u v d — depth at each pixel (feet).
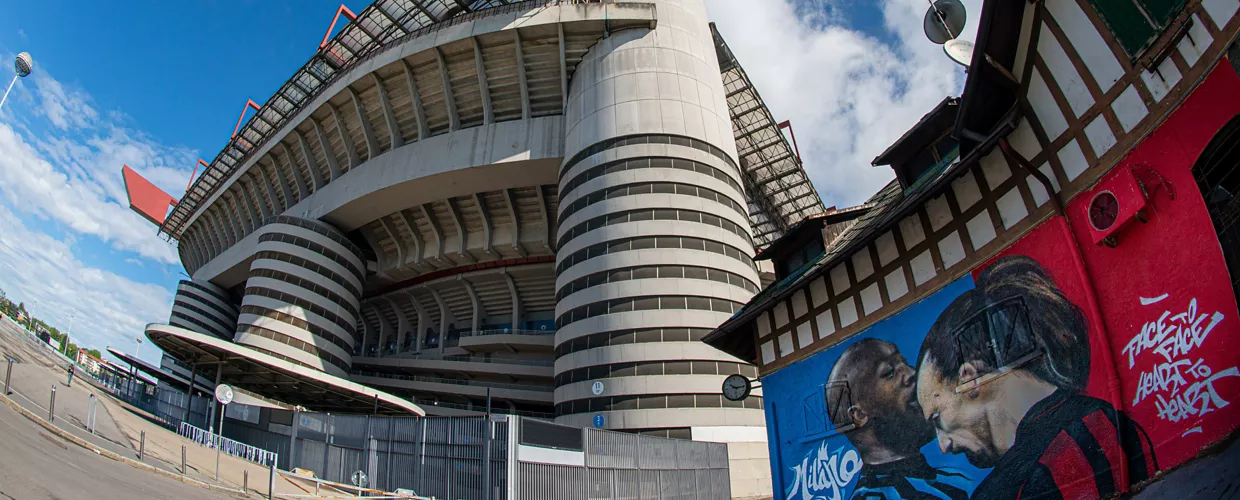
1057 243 36.83
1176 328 29.25
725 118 179.22
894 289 50.37
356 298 206.49
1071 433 34.24
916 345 46.85
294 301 187.01
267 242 193.88
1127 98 32.63
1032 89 39.04
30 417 61.41
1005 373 39.14
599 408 137.08
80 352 212.43
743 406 135.33
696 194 157.38
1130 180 32.04
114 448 64.95
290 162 217.97
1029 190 39.55
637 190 156.46
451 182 187.11
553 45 182.80
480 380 200.23
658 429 132.16
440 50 182.60
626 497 91.61
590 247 153.89
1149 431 29.96
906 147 55.83
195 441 100.01
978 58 39.01
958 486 40.98
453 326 226.79
